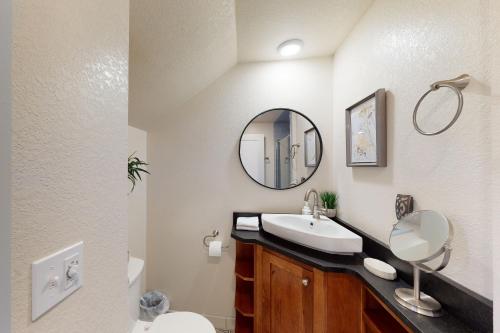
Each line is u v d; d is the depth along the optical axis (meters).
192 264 1.80
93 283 0.51
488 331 0.58
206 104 1.78
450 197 0.70
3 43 0.32
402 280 0.89
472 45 0.63
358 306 1.00
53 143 0.40
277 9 1.21
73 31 0.45
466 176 0.65
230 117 1.78
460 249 0.67
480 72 0.61
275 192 1.75
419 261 0.70
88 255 0.49
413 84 0.86
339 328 1.02
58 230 0.41
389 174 1.01
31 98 0.36
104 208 0.55
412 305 0.71
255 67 1.76
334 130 1.69
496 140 0.49
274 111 1.75
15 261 0.34
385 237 1.04
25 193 0.35
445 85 0.66
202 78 1.63
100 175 0.53
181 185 1.79
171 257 1.81
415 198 0.85
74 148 0.45
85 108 0.48
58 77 0.41
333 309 1.02
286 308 1.22
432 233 0.69
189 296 1.80
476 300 0.60
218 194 1.79
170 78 1.38
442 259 0.71
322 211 1.59
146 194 1.80
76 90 0.45
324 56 1.72
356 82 1.33
